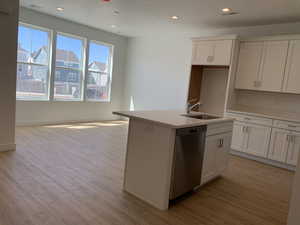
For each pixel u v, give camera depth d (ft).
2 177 8.87
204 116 11.27
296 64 13.33
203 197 8.94
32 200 7.50
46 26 17.81
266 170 12.72
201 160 9.17
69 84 20.38
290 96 14.64
